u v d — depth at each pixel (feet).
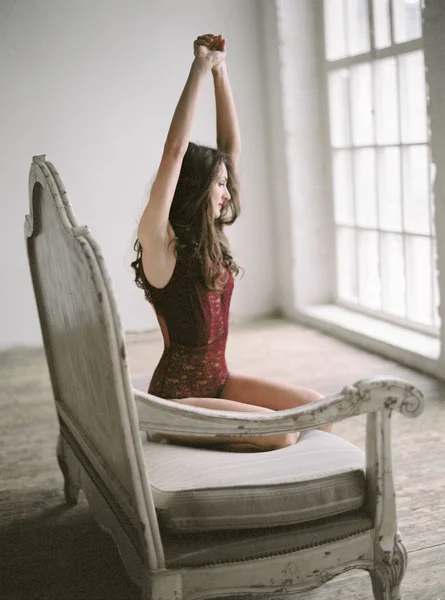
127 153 17.49
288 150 17.40
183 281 6.77
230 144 8.09
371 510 5.74
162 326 7.14
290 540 5.52
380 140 15.35
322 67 17.12
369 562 5.80
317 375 13.74
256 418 5.39
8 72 16.56
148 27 17.11
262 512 5.44
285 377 13.74
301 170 17.57
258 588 5.53
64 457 8.55
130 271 17.87
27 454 10.63
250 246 18.61
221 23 17.49
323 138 17.54
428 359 13.23
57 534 8.11
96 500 6.91
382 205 15.62
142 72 17.26
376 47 14.96
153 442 6.67
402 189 14.70
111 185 17.52
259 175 18.34
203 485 5.49
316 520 5.65
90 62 16.94
